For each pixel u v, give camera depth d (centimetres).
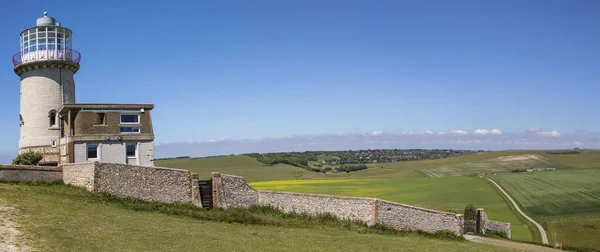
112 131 3512
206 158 16138
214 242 2103
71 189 2792
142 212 2667
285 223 2997
